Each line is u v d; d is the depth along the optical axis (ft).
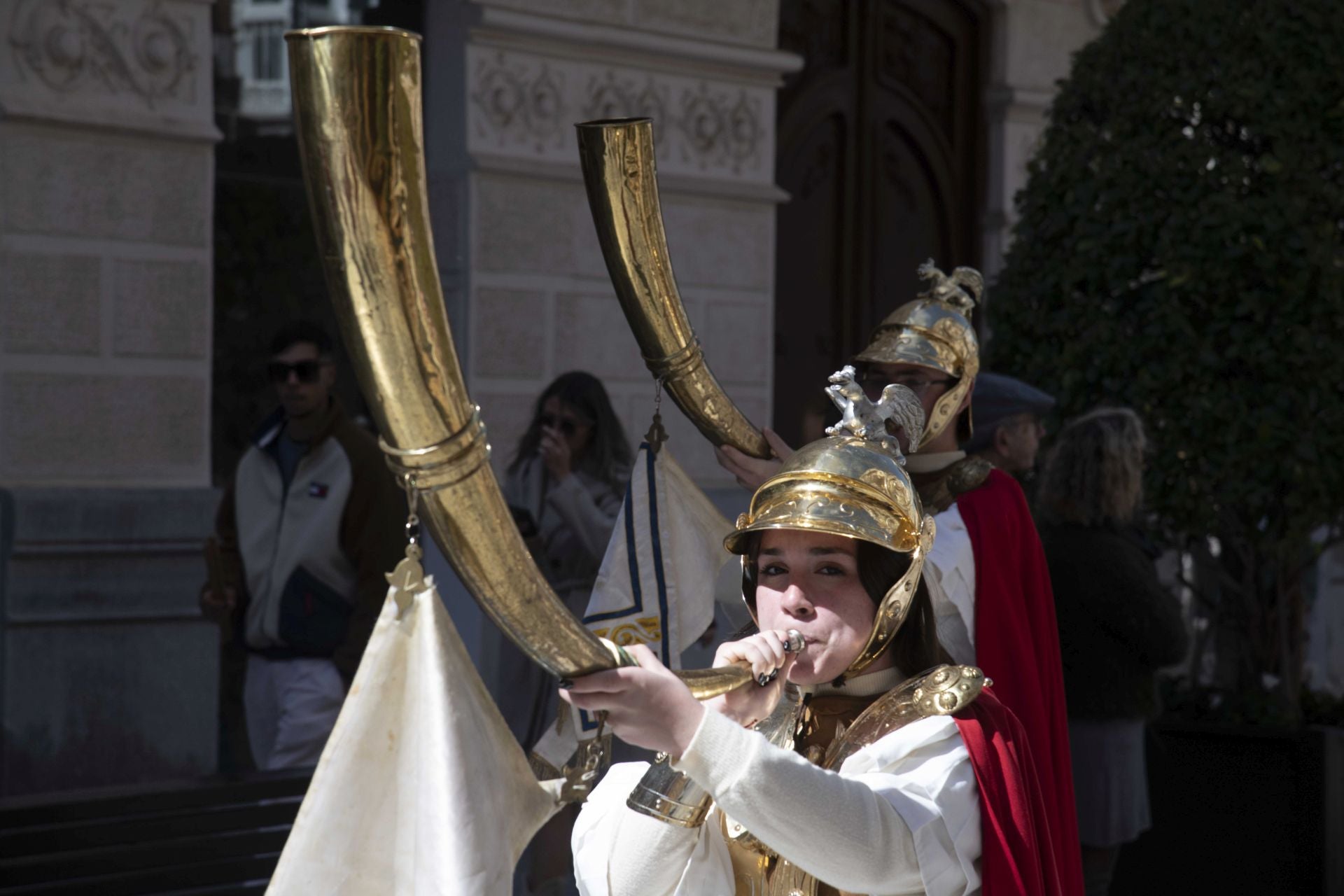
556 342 32.37
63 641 26.16
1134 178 26.86
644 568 10.66
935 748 8.75
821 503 8.54
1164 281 26.61
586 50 32.50
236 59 29.94
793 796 7.73
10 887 20.71
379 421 6.29
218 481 29.68
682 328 10.23
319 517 24.00
